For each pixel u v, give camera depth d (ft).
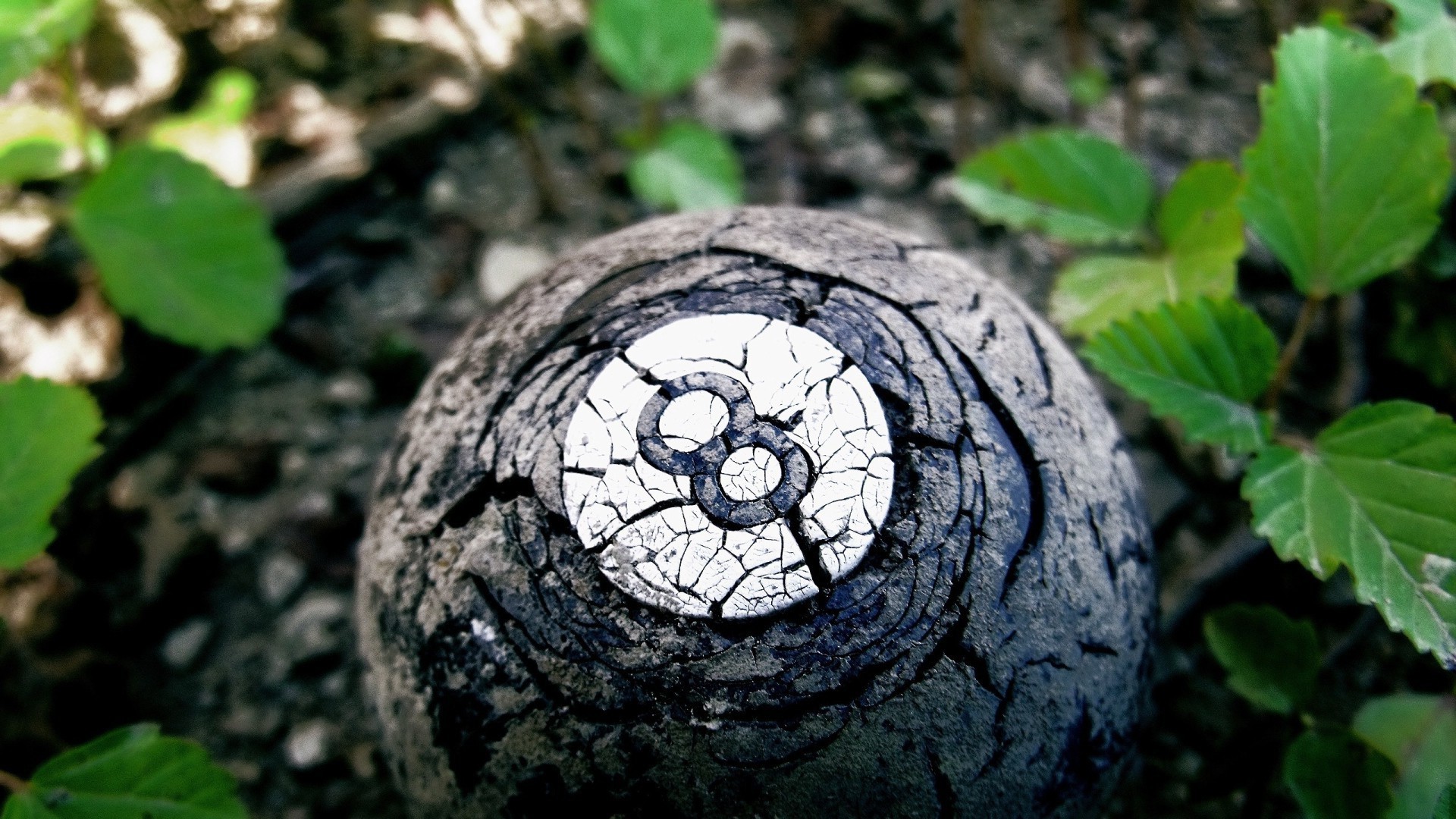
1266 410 0.44
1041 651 0.34
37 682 0.50
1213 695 0.49
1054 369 0.38
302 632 0.52
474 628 0.35
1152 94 0.67
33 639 0.51
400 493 0.38
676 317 0.37
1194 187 0.45
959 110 0.63
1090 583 0.35
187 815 0.39
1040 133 0.49
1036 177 0.49
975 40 0.62
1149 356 0.40
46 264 0.59
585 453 0.35
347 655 0.52
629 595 0.34
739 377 0.35
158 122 0.66
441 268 0.62
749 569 0.34
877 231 0.40
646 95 0.54
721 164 0.54
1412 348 0.53
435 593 0.36
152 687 0.51
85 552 0.53
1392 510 0.38
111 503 0.54
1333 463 0.39
